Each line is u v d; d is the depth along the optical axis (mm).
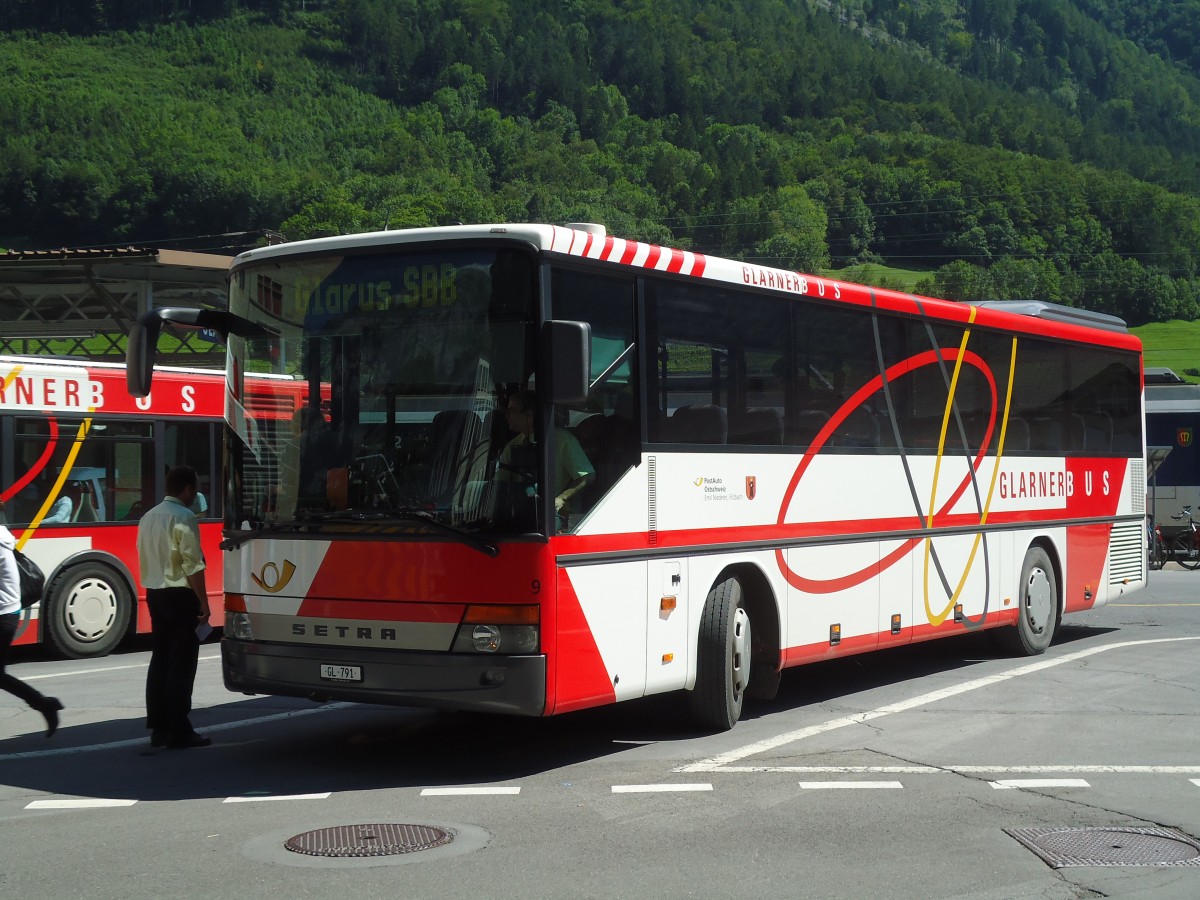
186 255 22719
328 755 8836
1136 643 14805
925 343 12102
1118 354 15781
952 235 152375
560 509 7965
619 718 10148
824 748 8953
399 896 5719
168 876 6008
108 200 155125
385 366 8211
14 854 6379
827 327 10766
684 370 9164
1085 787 7820
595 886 5867
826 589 10586
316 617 8250
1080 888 5918
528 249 7961
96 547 14453
